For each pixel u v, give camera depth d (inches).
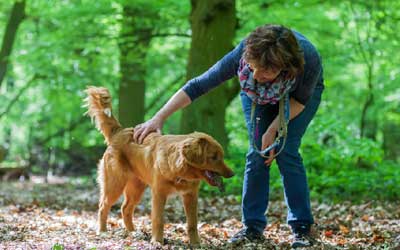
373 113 778.2
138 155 236.8
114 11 561.3
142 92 626.8
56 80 690.8
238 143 620.4
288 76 196.1
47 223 285.0
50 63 650.2
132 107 621.0
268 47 182.9
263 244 224.8
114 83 751.1
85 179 746.2
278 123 206.4
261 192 229.9
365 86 753.6
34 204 395.5
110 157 251.3
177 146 215.3
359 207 354.0
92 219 313.1
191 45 443.5
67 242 226.4
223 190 214.1
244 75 203.0
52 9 643.5
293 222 224.7
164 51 700.0
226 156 452.1
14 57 655.8
